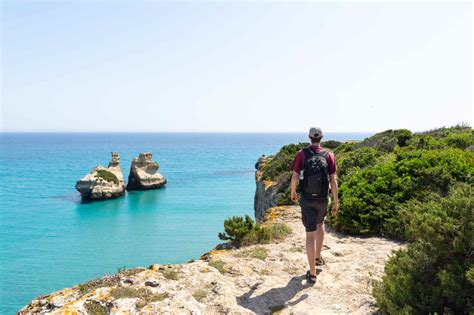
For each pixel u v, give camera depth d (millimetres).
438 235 4805
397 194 10672
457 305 4492
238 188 72312
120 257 30391
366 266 7402
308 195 6262
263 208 28531
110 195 62375
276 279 6699
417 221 5176
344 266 7395
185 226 41312
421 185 10812
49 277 26125
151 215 48281
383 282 5574
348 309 5523
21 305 21844
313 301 5781
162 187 75125
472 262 4707
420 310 4734
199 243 34250
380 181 11422
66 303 5449
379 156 18719
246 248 8812
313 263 6445
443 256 5043
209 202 57375
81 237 37094
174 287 5816
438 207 5281
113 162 72750
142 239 35906
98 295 5340
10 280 25578
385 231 10016
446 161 11375
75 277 26125
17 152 193500
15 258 30297
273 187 27000
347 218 10539
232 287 6207
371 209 10430
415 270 5258
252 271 7094
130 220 45344
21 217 47438
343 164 18188
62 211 51875
